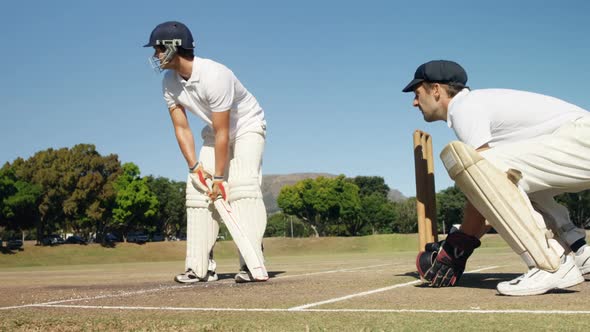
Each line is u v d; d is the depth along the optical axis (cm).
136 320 237
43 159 5412
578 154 314
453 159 316
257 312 260
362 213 8212
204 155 535
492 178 308
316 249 5006
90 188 5434
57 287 520
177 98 513
